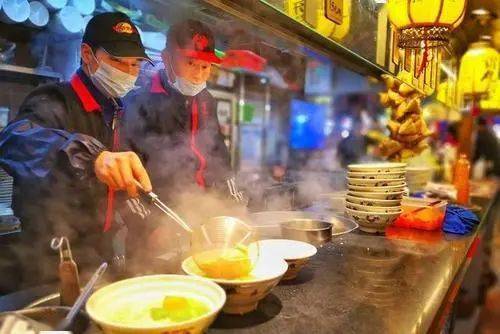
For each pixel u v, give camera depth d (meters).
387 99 2.94
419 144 2.91
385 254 1.73
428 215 2.15
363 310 1.16
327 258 1.66
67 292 1.05
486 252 4.45
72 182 1.55
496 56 4.29
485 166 6.65
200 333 0.86
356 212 2.06
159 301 0.98
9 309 1.08
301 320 1.08
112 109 1.80
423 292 1.31
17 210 1.68
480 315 3.63
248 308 1.10
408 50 2.70
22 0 2.31
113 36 1.61
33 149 1.44
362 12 2.06
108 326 0.80
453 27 2.02
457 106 4.90
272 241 1.52
